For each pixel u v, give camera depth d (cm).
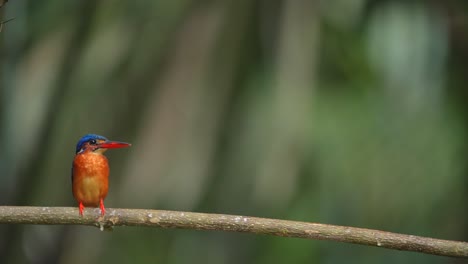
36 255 1243
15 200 1168
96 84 1089
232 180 1085
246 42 1052
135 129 1037
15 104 1168
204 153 1019
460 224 1338
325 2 1120
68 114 1105
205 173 1018
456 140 1324
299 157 1008
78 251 1230
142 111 1039
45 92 1127
